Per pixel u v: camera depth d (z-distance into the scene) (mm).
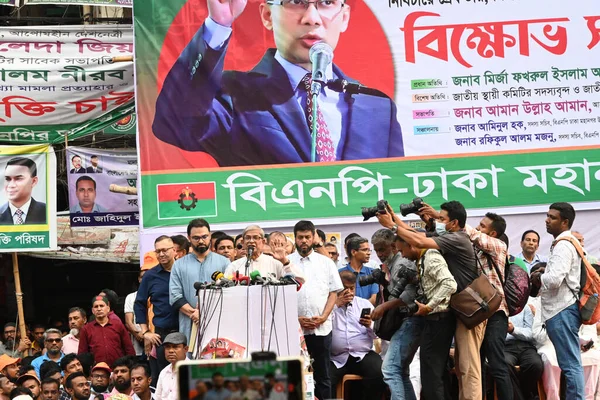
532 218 16062
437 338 11211
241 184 15961
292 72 16156
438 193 16062
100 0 16844
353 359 12742
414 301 11117
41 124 17109
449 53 16266
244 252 12547
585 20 16328
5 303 21172
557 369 12734
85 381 12828
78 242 19297
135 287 22859
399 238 11344
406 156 16109
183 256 13203
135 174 17766
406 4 16297
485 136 16172
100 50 17172
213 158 15984
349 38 16219
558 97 16266
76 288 22562
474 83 16250
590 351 13352
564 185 16141
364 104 16156
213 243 14016
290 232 15883
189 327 12539
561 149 16188
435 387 11234
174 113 16016
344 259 15828
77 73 17031
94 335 14609
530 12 16328
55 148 18844
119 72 17094
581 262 11992
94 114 17188
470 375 11273
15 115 16984
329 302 12273
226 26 16141
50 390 12805
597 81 16297
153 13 16109
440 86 16219
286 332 10242
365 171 16031
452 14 16297
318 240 13273
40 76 16984
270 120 16062
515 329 13039
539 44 16297
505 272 11844
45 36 17094
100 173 17703
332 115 16109
